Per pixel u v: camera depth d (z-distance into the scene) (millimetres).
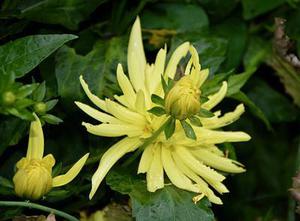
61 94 607
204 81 592
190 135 526
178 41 651
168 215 551
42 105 534
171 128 533
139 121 551
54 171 544
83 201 607
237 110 581
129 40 606
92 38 649
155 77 568
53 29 628
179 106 519
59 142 626
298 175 641
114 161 549
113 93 607
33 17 601
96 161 587
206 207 558
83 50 647
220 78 616
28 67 548
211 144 575
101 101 554
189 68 567
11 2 604
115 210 610
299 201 639
